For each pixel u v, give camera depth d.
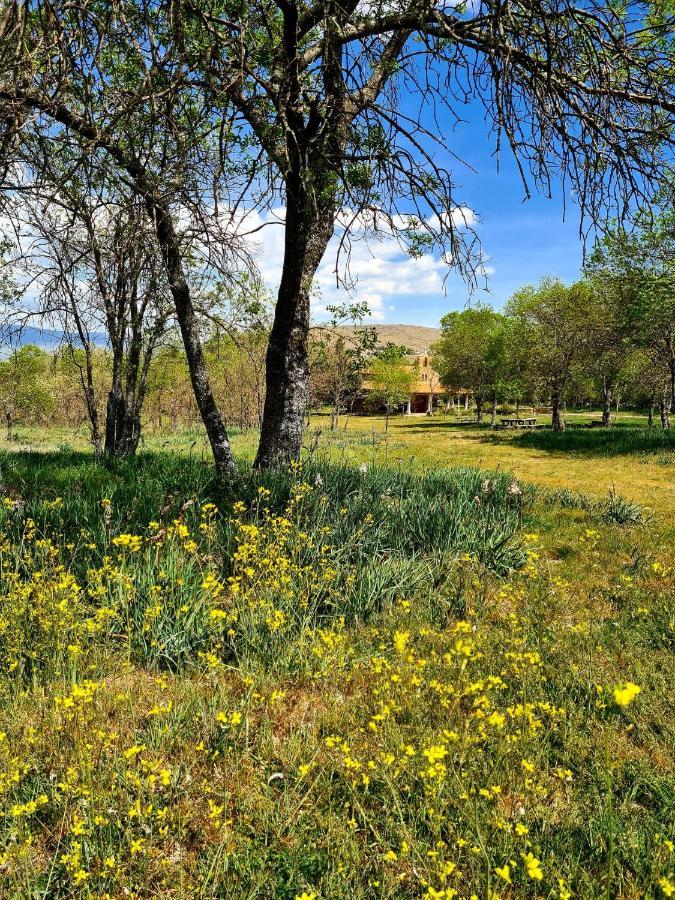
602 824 2.41
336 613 4.35
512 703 3.24
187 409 29.69
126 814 2.26
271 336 7.57
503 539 5.92
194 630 3.73
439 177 4.99
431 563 5.44
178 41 3.33
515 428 40.44
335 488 6.57
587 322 28.84
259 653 3.70
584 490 12.48
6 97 3.04
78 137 3.82
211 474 8.00
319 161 5.51
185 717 3.03
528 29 4.18
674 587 5.48
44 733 2.79
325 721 3.09
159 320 8.84
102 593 3.74
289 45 4.91
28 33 2.64
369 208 5.03
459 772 2.62
